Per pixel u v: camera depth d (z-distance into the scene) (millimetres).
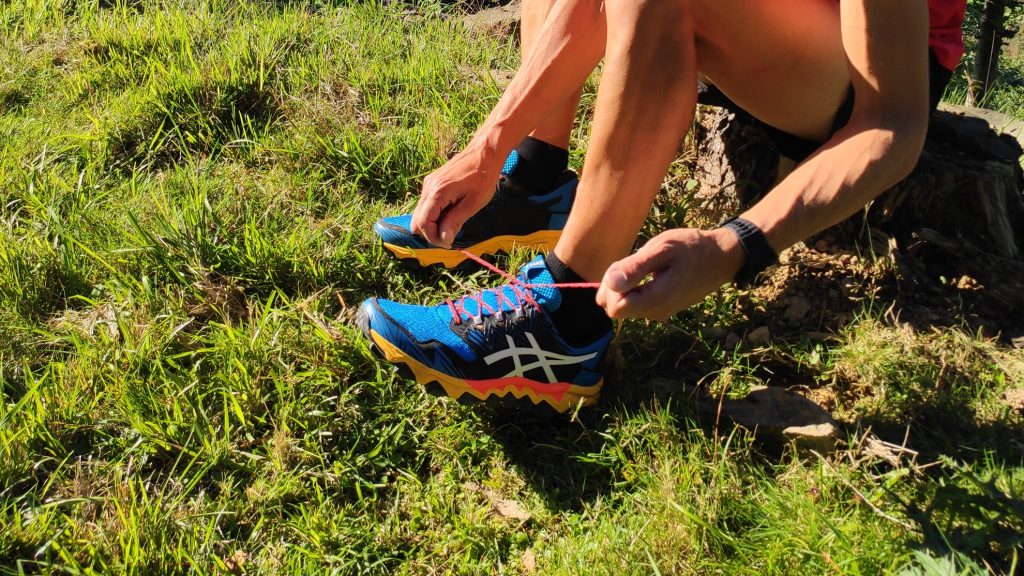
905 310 2197
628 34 1573
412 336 1861
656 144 1616
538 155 2291
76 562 1588
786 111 1758
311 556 1670
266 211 2484
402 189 2641
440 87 3027
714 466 1756
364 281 2328
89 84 3059
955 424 1895
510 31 3564
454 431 1914
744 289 2260
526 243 2359
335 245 2393
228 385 1964
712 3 1581
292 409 1934
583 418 1946
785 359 2092
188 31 3264
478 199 1935
